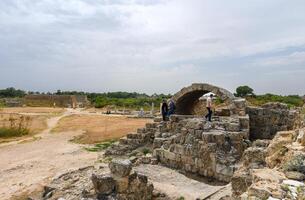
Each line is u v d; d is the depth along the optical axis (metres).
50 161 23.83
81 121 51.09
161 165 20.14
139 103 86.31
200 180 17.20
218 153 17.38
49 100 116.56
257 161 12.33
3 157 26.34
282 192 6.96
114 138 32.84
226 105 26.77
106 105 90.75
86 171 17.41
